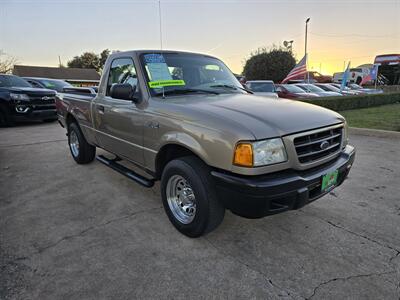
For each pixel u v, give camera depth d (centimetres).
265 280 219
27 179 434
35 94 924
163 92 304
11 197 368
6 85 954
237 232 286
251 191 211
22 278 220
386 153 580
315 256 248
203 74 353
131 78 331
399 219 311
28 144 669
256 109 254
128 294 205
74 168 486
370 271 229
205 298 202
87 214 324
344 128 285
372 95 1480
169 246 262
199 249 258
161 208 339
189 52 370
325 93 1495
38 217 316
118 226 298
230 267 234
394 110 1305
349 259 244
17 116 893
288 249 258
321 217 315
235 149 214
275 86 1434
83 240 272
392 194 375
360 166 493
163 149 284
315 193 245
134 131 316
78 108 458
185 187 277
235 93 338
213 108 254
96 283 216
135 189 396
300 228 293
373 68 2488
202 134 235
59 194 379
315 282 217
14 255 248
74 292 207
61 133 813
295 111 258
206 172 246
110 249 257
